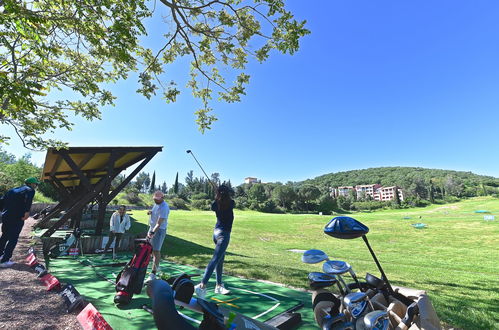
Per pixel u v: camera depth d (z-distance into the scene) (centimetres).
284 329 304
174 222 3030
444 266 1089
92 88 810
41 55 509
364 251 1633
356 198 15450
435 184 18000
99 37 584
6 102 759
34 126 974
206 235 2161
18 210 607
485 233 2500
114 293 436
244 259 845
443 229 2903
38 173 3881
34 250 722
